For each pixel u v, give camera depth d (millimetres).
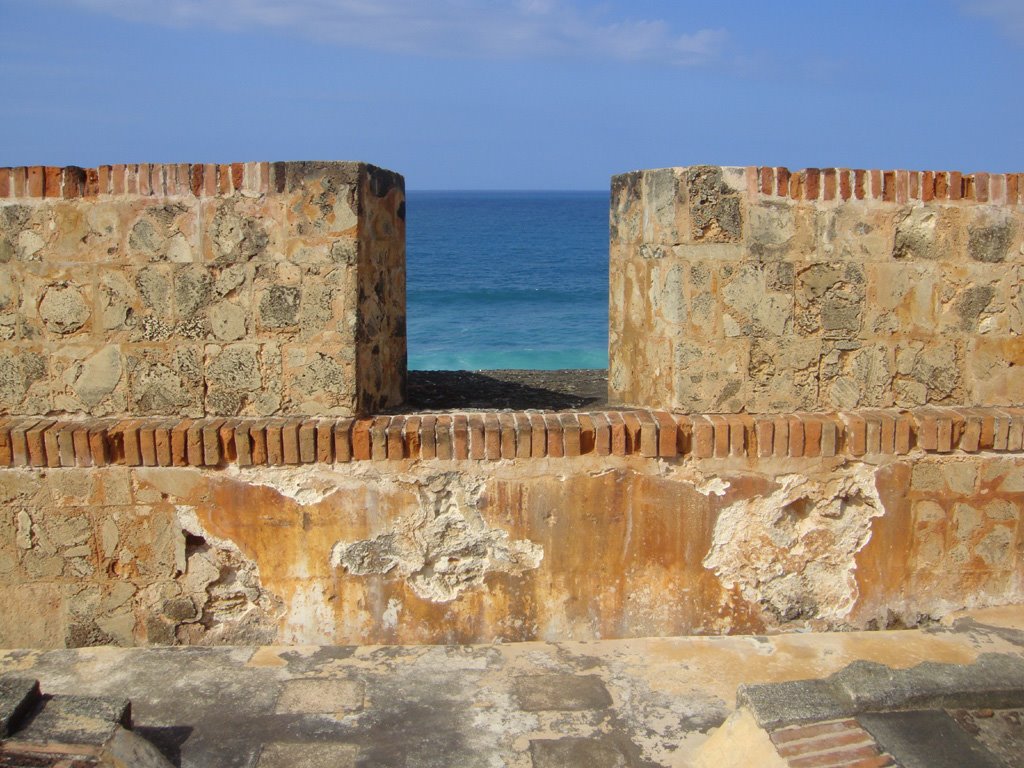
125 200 4281
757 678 4230
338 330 4359
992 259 4539
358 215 4281
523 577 4504
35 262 4324
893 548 4609
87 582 4477
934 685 3742
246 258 4309
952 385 4625
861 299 4484
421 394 5668
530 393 5711
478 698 4098
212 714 3971
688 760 3680
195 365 4398
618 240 4977
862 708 3656
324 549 4434
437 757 3691
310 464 4332
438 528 4422
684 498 4445
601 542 4473
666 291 4453
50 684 4184
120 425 4340
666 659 4402
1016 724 3617
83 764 3230
